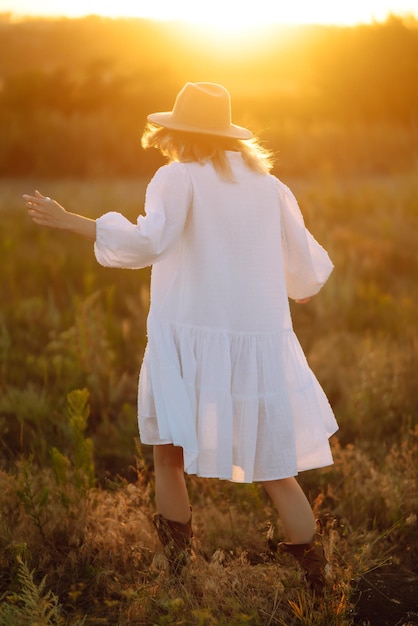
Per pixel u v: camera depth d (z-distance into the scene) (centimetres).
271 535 296
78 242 980
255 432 272
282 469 275
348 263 834
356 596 301
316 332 655
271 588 285
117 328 620
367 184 1289
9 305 697
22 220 1109
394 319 661
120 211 1165
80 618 275
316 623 263
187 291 274
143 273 826
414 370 529
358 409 450
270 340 277
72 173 1969
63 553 319
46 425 456
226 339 271
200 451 269
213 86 284
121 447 438
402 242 907
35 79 2406
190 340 272
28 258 874
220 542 326
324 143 1841
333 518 304
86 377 518
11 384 520
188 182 272
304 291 305
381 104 2158
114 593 293
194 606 267
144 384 286
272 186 287
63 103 2362
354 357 581
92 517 331
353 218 1062
